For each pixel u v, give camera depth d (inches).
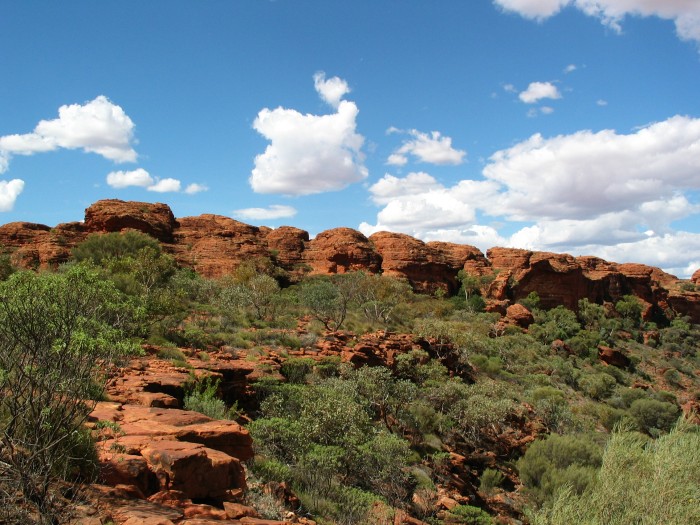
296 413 649.0
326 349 1121.4
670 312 4977.9
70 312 229.5
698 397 2465.6
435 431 944.3
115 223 2945.4
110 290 250.4
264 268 3061.0
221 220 3710.6
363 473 576.4
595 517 378.6
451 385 1084.5
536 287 3991.1
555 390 1491.1
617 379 2413.9
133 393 469.1
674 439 427.5
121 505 217.5
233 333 1138.0
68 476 226.5
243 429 353.7
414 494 603.5
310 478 446.3
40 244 2608.3
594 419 1464.1
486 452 940.0
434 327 1736.0
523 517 698.2
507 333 2780.5
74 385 223.6
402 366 1190.9
